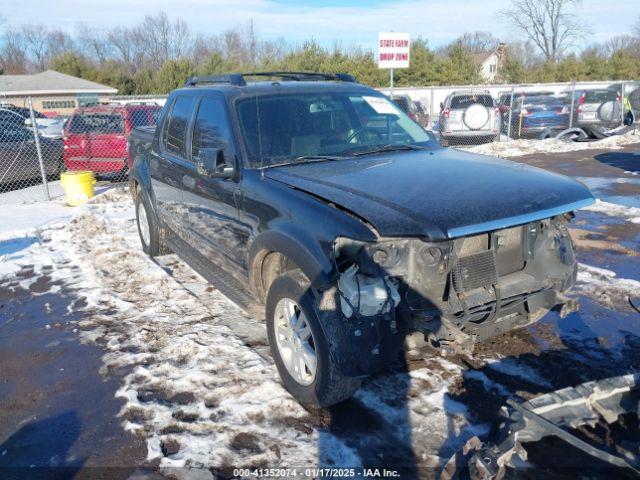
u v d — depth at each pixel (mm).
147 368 3965
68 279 5953
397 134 4684
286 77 5301
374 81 36031
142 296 5367
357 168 3785
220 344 4262
